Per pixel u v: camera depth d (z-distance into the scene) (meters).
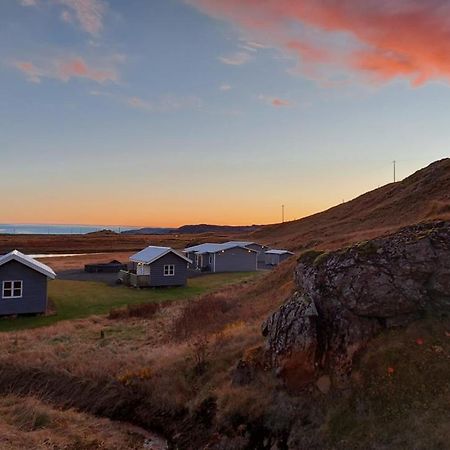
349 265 12.16
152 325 23.73
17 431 11.59
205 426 11.81
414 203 66.88
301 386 11.13
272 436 10.52
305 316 11.79
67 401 14.59
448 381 9.62
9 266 26.95
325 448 9.45
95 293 35.06
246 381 12.38
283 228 112.44
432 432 8.67
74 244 111.56
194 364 14.68
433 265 11.45
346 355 11.01
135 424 13.06
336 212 104.56
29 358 17.33
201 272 50.78
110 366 16.06
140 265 41.41
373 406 9.80
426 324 11.02
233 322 20.12
